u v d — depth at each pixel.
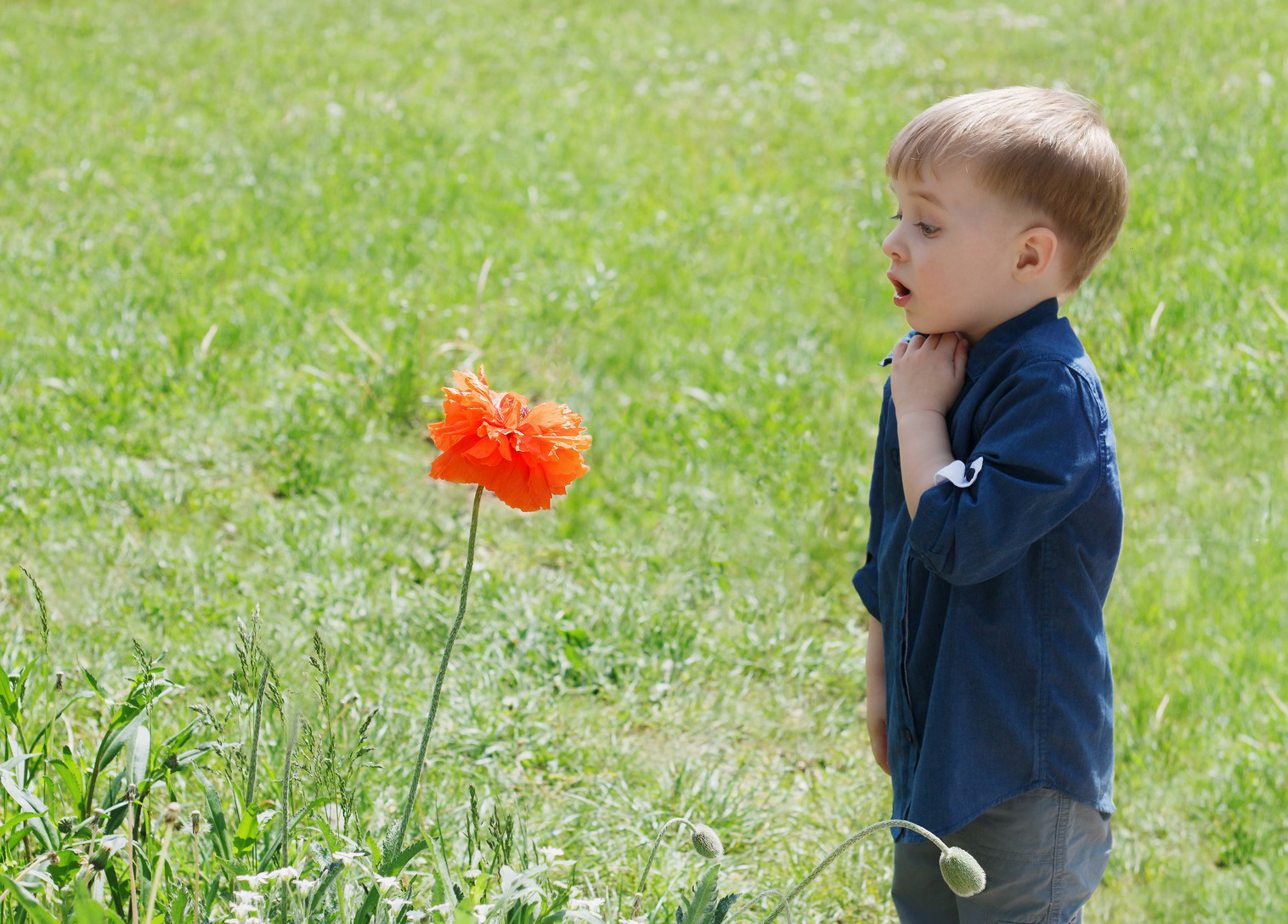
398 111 10.12
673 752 3.75
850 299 6.74
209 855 2.41
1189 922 3.22
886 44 12.68
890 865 3.25
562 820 3.23
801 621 4.36
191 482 4.99
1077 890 2.24
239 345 6.01
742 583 4.56
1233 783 3.67
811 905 3.07
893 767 2.35
